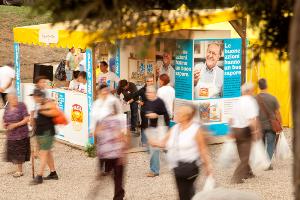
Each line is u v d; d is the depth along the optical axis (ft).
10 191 37.63
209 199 15.19
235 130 36.29
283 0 14.65
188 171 26.30
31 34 51.19
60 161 45.37
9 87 58.85
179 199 26.89
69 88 51.90
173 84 50.83
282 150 41.63
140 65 52.85
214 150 46.01
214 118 50.26
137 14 13.26
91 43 13.15
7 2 119.75
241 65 50.19
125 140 32.53
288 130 55.52
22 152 40.27
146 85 47.32
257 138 36.68
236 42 50.57
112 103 32.14
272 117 39.99
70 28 12.92
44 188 38.11
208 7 14.58
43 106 37.70
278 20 15.17
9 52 102.01
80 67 60.59
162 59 51.29
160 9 14.23
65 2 12.50
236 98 51.01
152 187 37.83
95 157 46.47
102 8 12.51
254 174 38.78
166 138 27.58
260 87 39.99
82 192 36.94
